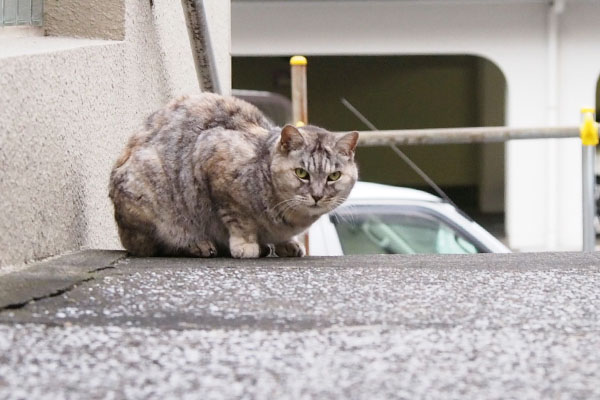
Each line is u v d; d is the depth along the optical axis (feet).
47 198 16.53
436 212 27.50
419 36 50.88
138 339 10.46
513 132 26.02
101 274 14.64
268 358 9.89
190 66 25.34
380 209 27.32
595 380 9.34
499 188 68.95
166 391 8.81
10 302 11.84
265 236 19.04
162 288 13.46
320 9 50.93
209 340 10.51
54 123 16.76
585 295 13.38
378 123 70.90
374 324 11.39
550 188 49.96
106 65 19.15
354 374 9.42
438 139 26.07
